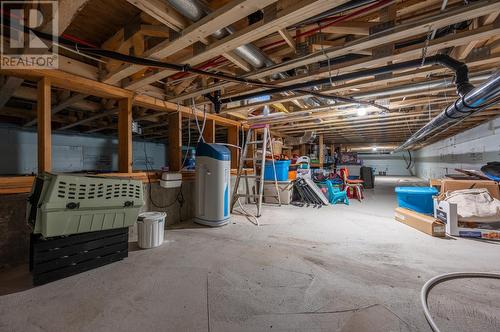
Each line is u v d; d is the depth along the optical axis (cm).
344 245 237
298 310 134
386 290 154
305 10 140
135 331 118
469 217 257
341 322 125
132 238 265
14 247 194
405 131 680
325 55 197
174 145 351
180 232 285
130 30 195
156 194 307
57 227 164
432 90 283
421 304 137
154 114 407
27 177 203
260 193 367
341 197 495
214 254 215
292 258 205
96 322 124
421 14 178
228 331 118
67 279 169
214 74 221
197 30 160
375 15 181
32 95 303
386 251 219
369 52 209
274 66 217
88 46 176
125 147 282
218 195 308
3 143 483
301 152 798
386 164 1442
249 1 132
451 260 198
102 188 188
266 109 434
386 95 305
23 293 151
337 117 484
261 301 143
